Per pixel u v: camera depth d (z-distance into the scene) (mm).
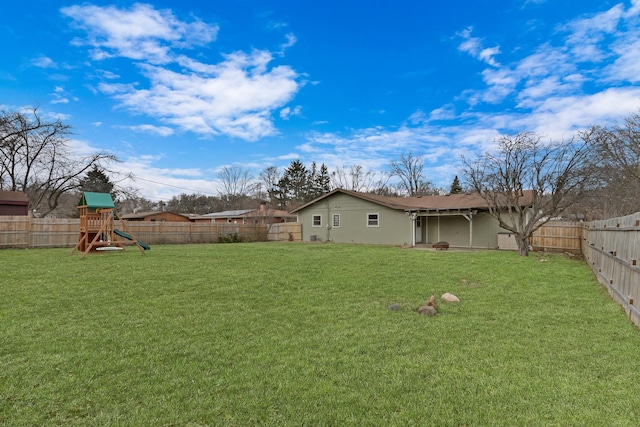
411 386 2869
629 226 5203
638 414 2404
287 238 23391
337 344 3842
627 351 3613
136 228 18891
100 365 3227
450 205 18422
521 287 6977
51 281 6836
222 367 3232
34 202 23688
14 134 21000
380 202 19203
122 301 5555
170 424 2328
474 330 4336
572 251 13359
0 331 4082
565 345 3803
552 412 2455
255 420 2385
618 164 14719
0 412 2418
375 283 7137
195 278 7309
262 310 5223
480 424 2330
